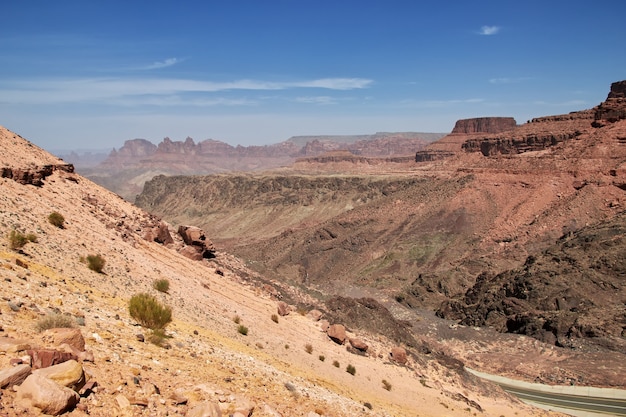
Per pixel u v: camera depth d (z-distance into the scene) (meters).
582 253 113.81
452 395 45.75
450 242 171.75
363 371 40.59
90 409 10.32
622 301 99.06
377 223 199.50
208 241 56.94
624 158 171.75
